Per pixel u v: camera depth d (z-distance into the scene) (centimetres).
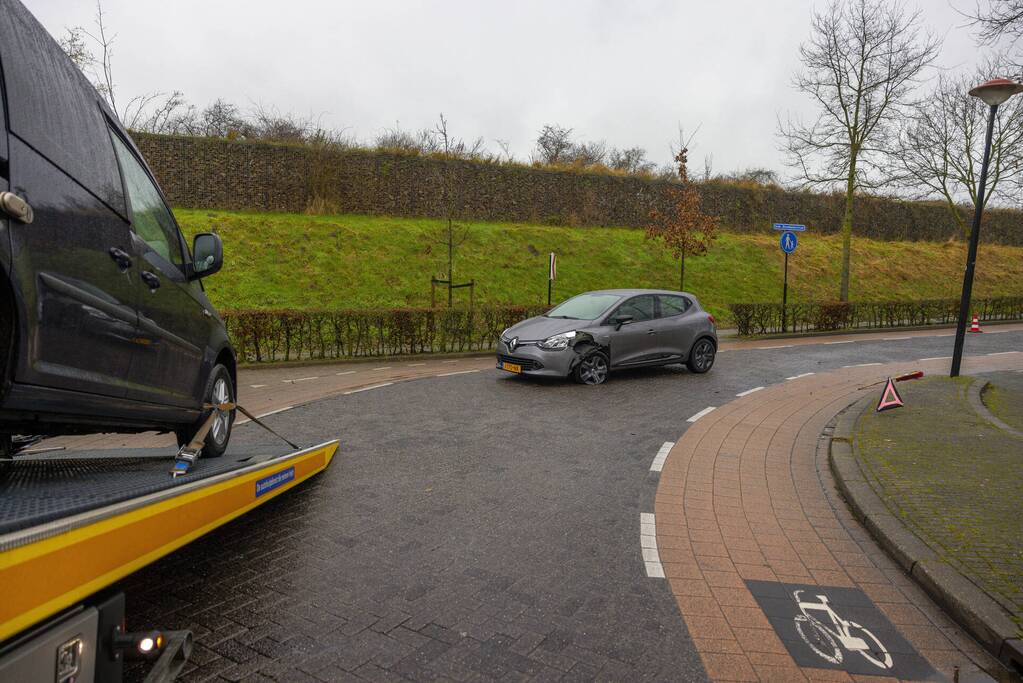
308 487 580
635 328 1174
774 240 3203
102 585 238
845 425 831
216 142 2434
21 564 193
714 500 581
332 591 389
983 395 1071
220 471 386
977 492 571
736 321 2041
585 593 400
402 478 612
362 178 2638
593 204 3020
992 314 2567
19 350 252
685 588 412
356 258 2161
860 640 357
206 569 414
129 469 387
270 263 2025
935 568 420
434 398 1002
